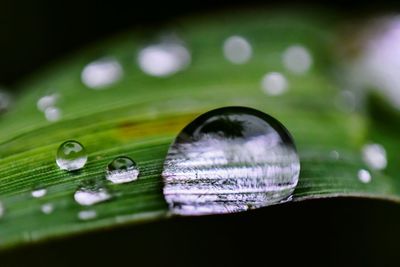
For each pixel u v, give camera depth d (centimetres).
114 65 6
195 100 6
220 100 6
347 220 6
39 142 5
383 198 5
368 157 5
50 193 5
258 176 5
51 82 6
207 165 5
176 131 5
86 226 5
